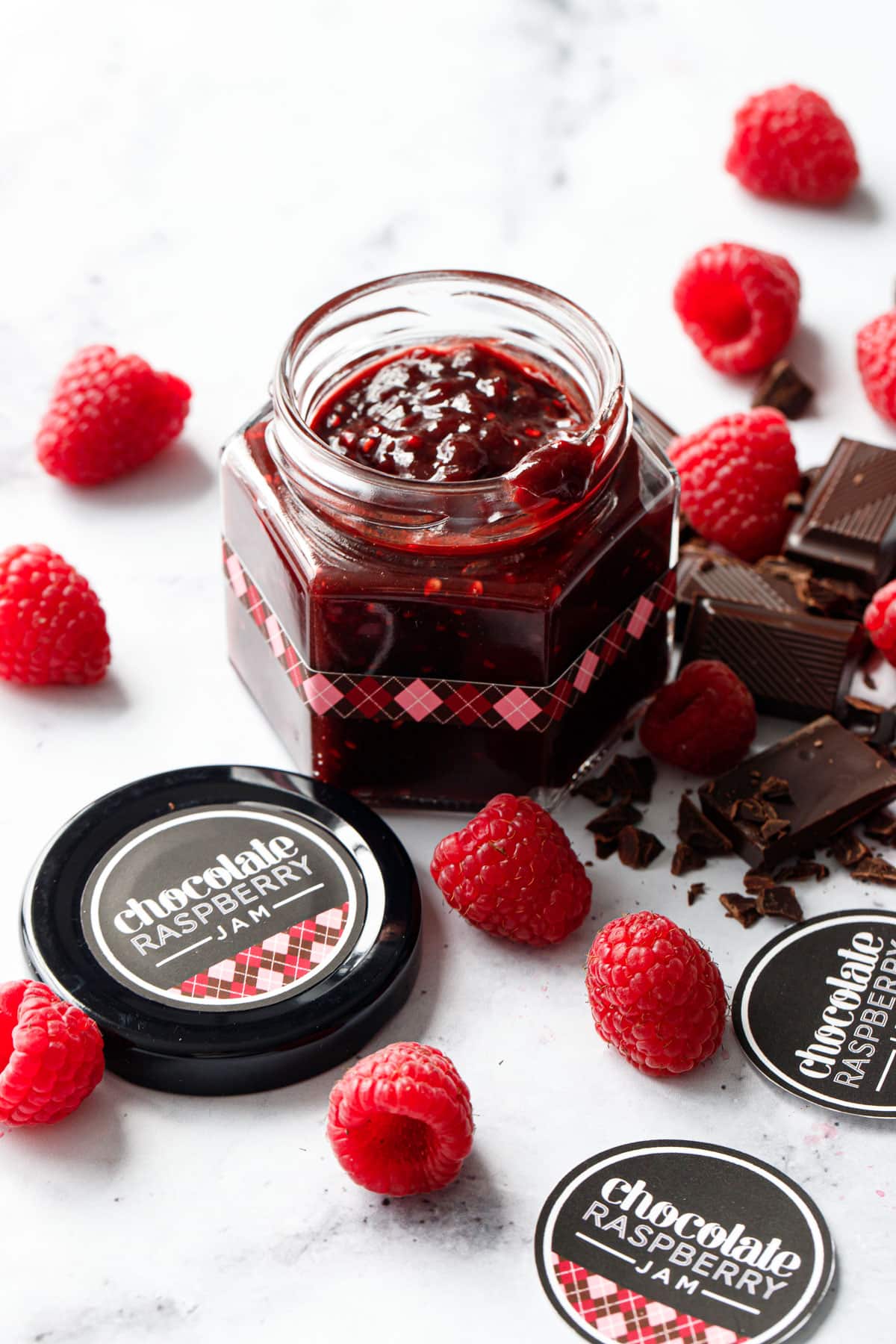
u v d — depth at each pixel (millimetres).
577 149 672
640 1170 485
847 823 527
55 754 541
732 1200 481
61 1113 484
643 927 490
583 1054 500
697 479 567
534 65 694
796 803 524
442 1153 471
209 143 672
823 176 648
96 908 505
